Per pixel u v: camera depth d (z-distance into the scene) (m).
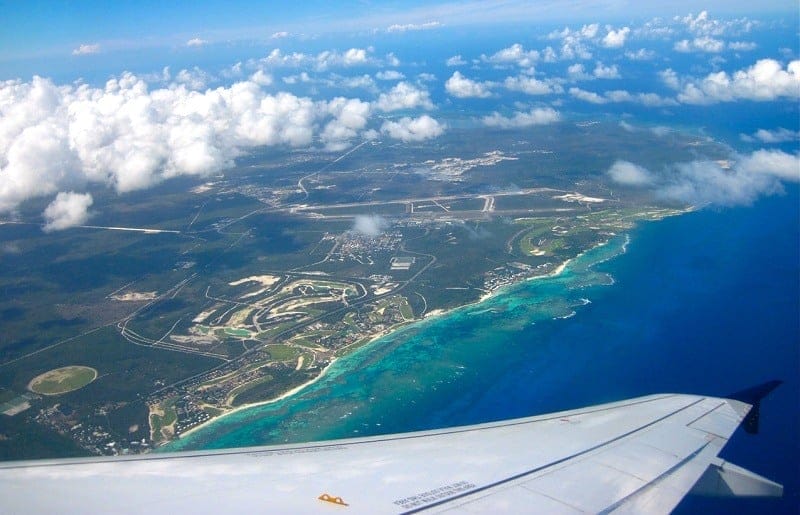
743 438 45.41
